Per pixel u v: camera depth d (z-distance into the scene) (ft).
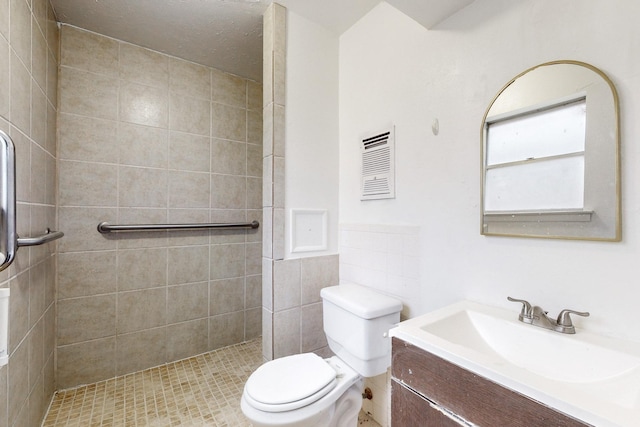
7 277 3.12
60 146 5.43
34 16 4.07
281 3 5.10
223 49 6.42
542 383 1.95
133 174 6.18
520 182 3.25
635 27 2.55
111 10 5.15
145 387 5.65
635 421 1.58
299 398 3.42
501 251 3.45
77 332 5.62
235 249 7.55
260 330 7.95
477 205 3.68
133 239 6.18
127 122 6.12
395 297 4.73
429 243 4.25
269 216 5.16
